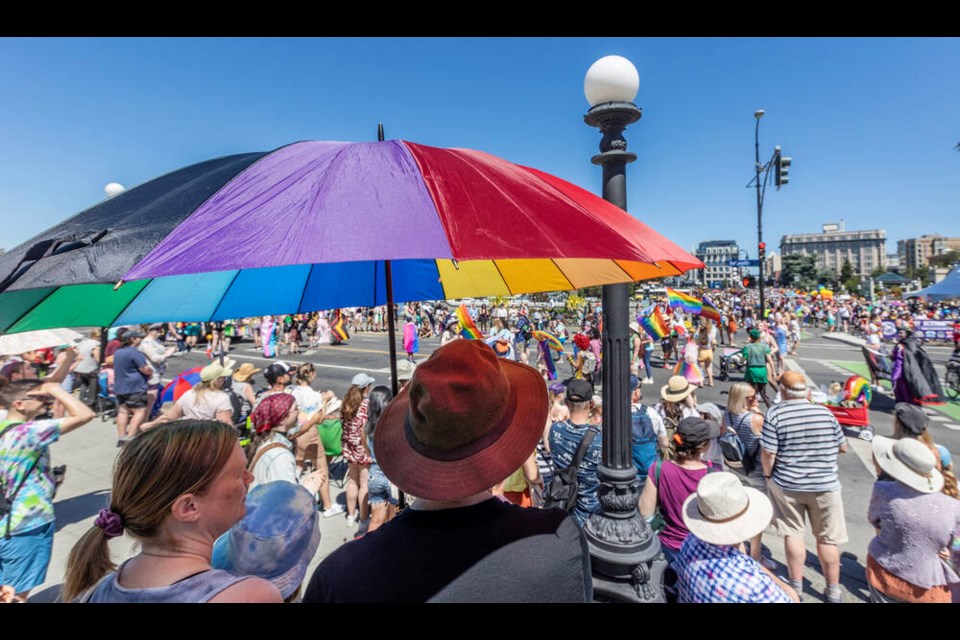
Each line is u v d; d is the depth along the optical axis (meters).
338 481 5.67
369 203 0.92
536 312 31.23
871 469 5.91
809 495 3.30
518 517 1.07
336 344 20.91
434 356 1.13
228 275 1.91
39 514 2.86
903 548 2.52
